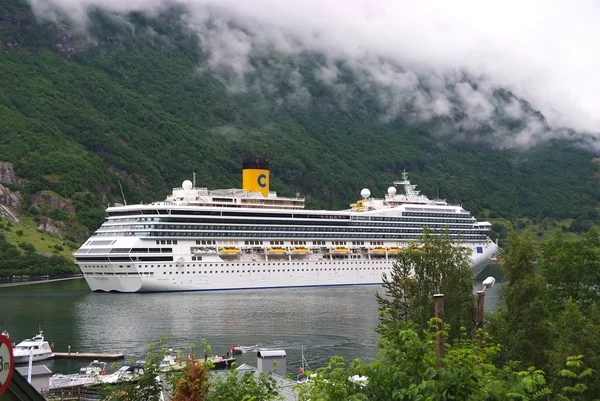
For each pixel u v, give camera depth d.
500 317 65.62
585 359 54.47
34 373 82.69
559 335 61.75
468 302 68.62
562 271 83.88
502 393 33.28
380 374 34.38
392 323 64.31
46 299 186.00
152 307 166.12
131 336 128.75
